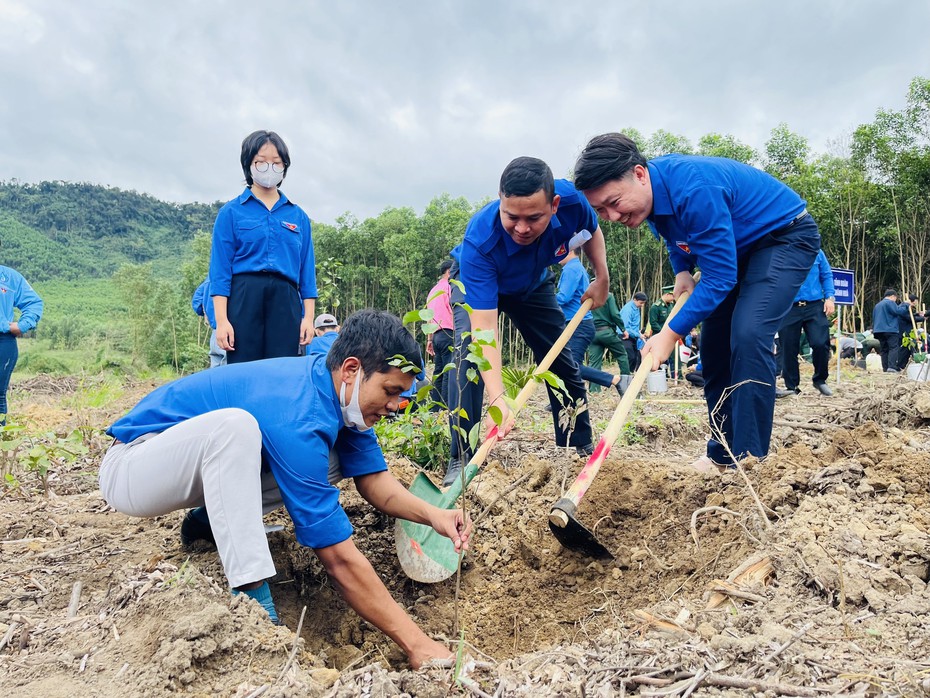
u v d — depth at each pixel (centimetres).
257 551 218
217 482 216
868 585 207
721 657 179
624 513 334
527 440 543
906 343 956
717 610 210
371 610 220
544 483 372
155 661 187
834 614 198
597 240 378
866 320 2558
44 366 2417
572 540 297
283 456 218
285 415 221
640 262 2548
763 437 334
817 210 2394
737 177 326
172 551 285
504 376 304
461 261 357
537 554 320
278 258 425
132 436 242
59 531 323
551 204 309
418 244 3503
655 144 2425
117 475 236
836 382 1031
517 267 359
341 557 217
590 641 214
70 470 447
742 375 328
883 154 2320
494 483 367
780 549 234
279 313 427
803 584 220
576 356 747
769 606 208
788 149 2505
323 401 227
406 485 371
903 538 222
